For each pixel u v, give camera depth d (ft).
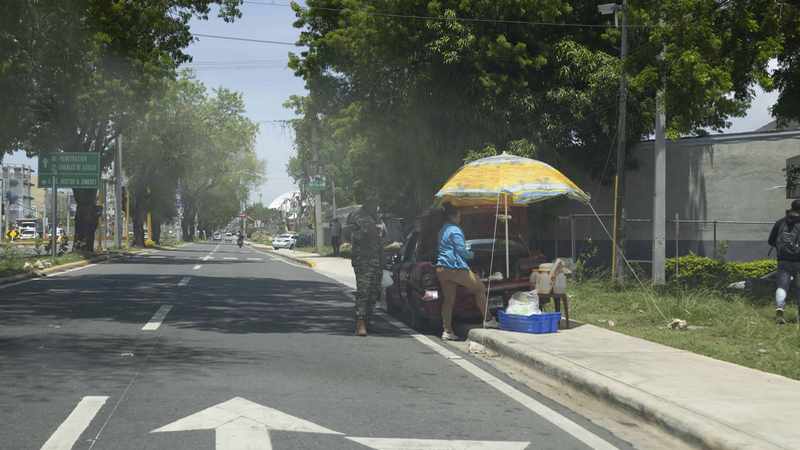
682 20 48.29
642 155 90.38
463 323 41.73
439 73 77.20
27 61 60.75
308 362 29.84
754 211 84.64
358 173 106.93
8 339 33.45
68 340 33.42
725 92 47.83
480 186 38.24
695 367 26.84
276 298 56.90
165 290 60.29
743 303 46.68
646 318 42.29
